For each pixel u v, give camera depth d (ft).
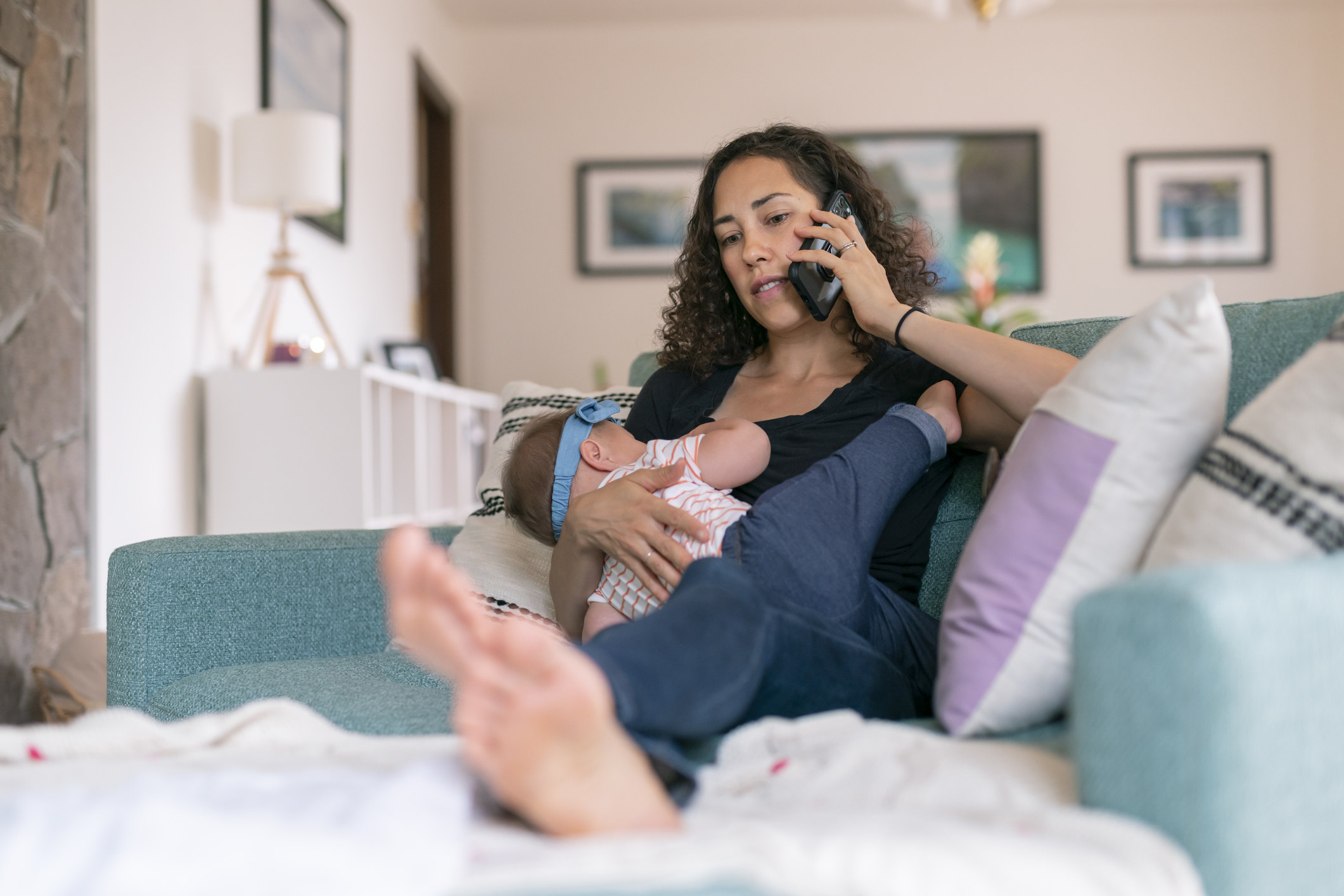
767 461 4.44
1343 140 18.17
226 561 4.75
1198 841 2.25
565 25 18.74
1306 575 2.37
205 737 3.28
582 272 18.60
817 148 5.20
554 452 4.62
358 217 14.33
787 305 4.93
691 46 18.66
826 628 3.42
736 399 5.14
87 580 8.37
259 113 10.24
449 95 18.37
